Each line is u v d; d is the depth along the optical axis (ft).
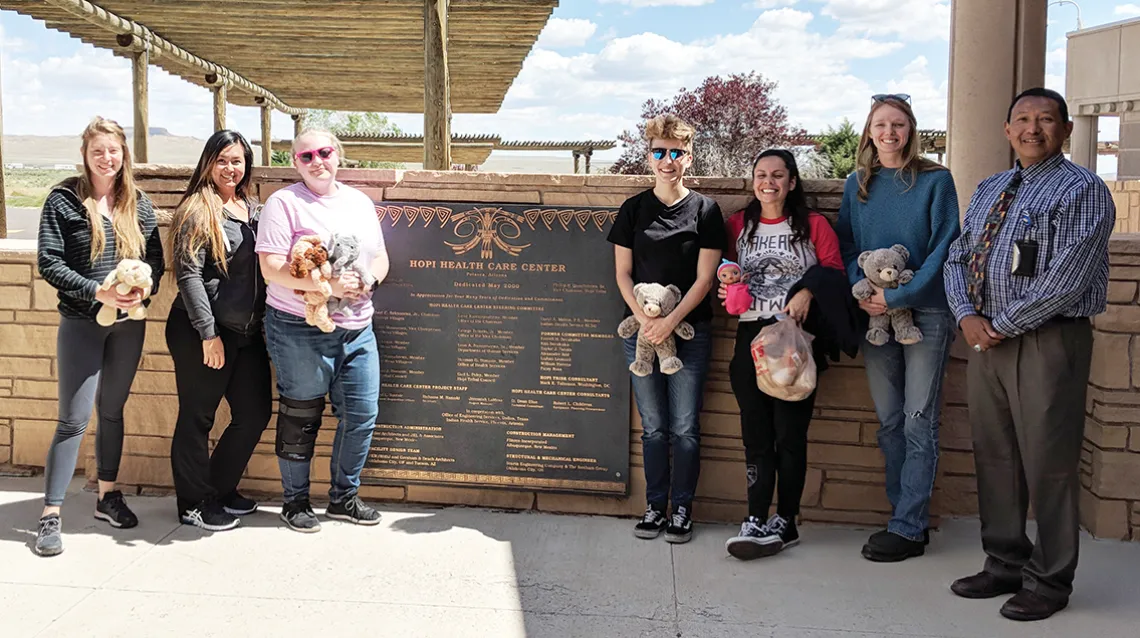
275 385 14.98
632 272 13.44
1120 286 13.60
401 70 41.86
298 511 13.89
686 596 11.77
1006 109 15.33
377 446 14.85
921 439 12.86
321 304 12.82
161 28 33.50
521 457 14.60
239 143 13.42
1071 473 11.03
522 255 14.30
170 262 14.67
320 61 39.63
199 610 11.13
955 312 11.48
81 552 12.84
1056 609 11.31
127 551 12.91
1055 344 10.79
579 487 14.52
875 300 12.35
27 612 10.97
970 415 11.96
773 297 12.84
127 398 14.44
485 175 14.46
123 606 11.19
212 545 13.21
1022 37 15.23
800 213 12.90
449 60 36.81
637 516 14.65
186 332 13.39
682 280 13.07
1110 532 14.01
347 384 13.78
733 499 14.53
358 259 13.16
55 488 12.99
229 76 42.55
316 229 13.02
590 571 12.51
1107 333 13.70
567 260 14.24
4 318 16.33
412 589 11.84
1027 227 10.84
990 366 11.40
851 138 56.95
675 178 12.98
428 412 14.70
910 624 11.06
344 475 14.07
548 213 14.21
